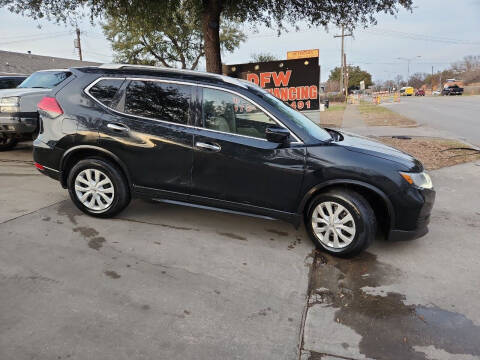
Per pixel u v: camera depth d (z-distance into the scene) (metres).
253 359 2.22
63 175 4.16
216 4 8.95
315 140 3.60
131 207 4.62
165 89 3.86
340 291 3.02
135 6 8.93
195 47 22.28
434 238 4.13
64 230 3.85
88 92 4.02
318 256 3.61
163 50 23.20
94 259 3.30
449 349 2.38
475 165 7.70
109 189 4.04
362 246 3.43
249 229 4.17
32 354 2.15
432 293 3.03
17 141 8.16
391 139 11.24
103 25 21.73
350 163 3.42
